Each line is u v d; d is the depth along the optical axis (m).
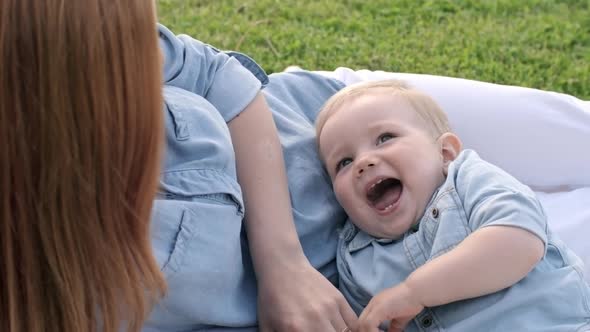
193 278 1.15
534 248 1.23
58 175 0.93
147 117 0.98
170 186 1.17
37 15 0.90
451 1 3.65
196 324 1.24
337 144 1.50
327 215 1.46
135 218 1.00
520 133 1.79
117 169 0.96
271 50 3.28
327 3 3.66
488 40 3.32
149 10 0.98
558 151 1.77
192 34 3.38
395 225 1.39
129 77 0.96
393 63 3.19
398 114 1.49
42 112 0.91
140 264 1.01
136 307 1.03
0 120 0.91
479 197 1.31
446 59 3.20
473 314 1.27
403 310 1.24
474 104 1.81
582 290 1.29
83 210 0.96
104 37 0.93
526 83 3.05
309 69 3.17
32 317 0.99
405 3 3.65
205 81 1.43
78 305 0.99
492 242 1.23
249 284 1.33
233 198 1.22
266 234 1.30
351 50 3.29
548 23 3.45
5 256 0.97
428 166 1.43
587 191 1.74
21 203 0.95
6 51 0.90
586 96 2.99
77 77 0.92
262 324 1.26
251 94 1.44
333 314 1.23
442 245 1.30
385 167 1.41
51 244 0.96
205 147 1.22
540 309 1.26
